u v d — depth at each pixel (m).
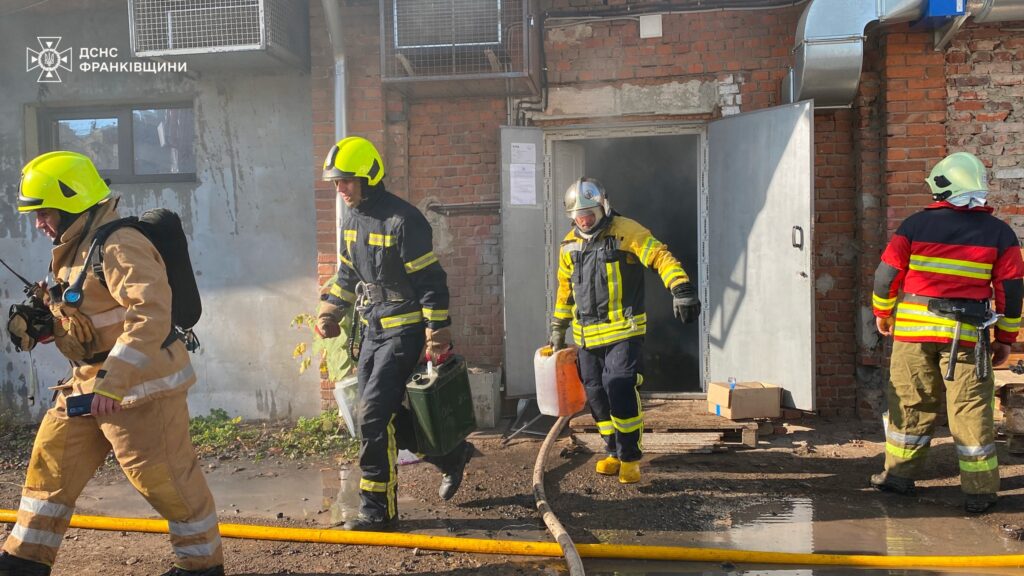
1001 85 5.83
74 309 2.78
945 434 5.66
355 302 4.34
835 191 6.23
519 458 5.38
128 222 2.85
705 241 6.60
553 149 6.74
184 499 2.91
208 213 6.73
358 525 3.92
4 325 6.89
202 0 5.96
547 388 4.89
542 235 6.64
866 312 6.09
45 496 2.86
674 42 6.38
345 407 5.74
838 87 5.79
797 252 5.79
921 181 5.89
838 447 5.50
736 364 6.31
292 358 6.70
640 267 4.58
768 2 6.25
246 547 3.68
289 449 5.76
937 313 4.14
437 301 3.90
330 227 6.42
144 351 2.70
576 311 4.72
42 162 2.83
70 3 6.61
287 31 6.19
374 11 6.36
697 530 3.95
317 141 6.42
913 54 5.87
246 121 6.66
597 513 4.23
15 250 6.88
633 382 4.53
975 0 5.57
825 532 3.89
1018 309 4.13
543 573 3.40
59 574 3.33
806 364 5.76
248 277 6.72
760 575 3.35
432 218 6.68
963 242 4.11
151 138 6.88
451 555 3.61
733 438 5.49
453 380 4.15
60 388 2.94
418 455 4.32
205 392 6.81
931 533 3.86
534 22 6.17
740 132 6.16
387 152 6.56
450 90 6.34
